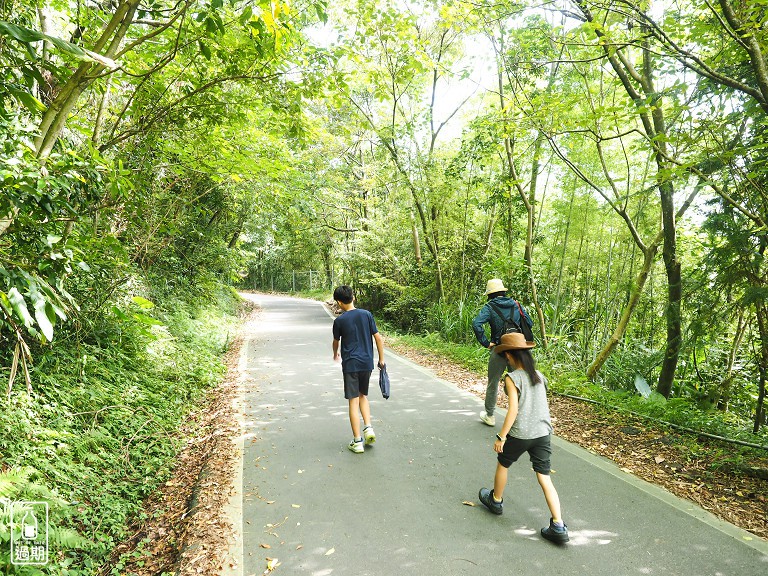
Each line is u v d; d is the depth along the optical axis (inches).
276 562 117.0
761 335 218.8
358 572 113.4
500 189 437.4
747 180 196.9
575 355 377.7
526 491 155.7
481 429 218.2
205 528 131.3
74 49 82.3
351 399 189.3
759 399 232.1
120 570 118.6
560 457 185.3
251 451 189.5
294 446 195.3
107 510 141.0
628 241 404.5
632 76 255.9
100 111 206.1
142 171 263.1
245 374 331.9
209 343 402.9
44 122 116.3
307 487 157.9
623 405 244.8
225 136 296.8
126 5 122.0
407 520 137.2
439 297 544.7
